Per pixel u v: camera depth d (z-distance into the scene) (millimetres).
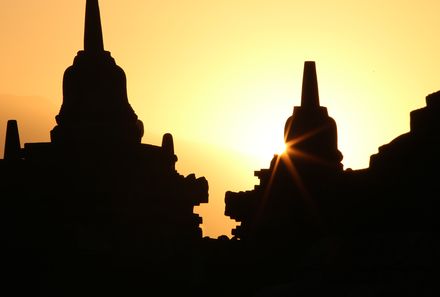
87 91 167875
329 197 134125
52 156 163875
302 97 151125
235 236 158125
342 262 110000
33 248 154250
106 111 167250
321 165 148375
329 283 109188
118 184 161875
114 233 159625
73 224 157000
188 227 168875
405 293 101250
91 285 154500
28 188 159625
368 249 109500
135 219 161625
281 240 145250
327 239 116062
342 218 122562
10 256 153875
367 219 117062
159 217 164375
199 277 162375
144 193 163750
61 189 160250
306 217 142750
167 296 158250
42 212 157625
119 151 164250
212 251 161750
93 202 160250
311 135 149250
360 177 122062
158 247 162750
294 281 113812
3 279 153000
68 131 165625
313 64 151125
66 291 153125
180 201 168625
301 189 146625
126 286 156500
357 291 103812
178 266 163375
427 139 113938
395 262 105750
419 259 104125
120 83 170125
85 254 155250
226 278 156375
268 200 149500
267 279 143000
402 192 113438
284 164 149125
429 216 109562
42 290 152250
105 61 170000
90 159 162750
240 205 155125
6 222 156625
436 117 114625
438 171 111312
